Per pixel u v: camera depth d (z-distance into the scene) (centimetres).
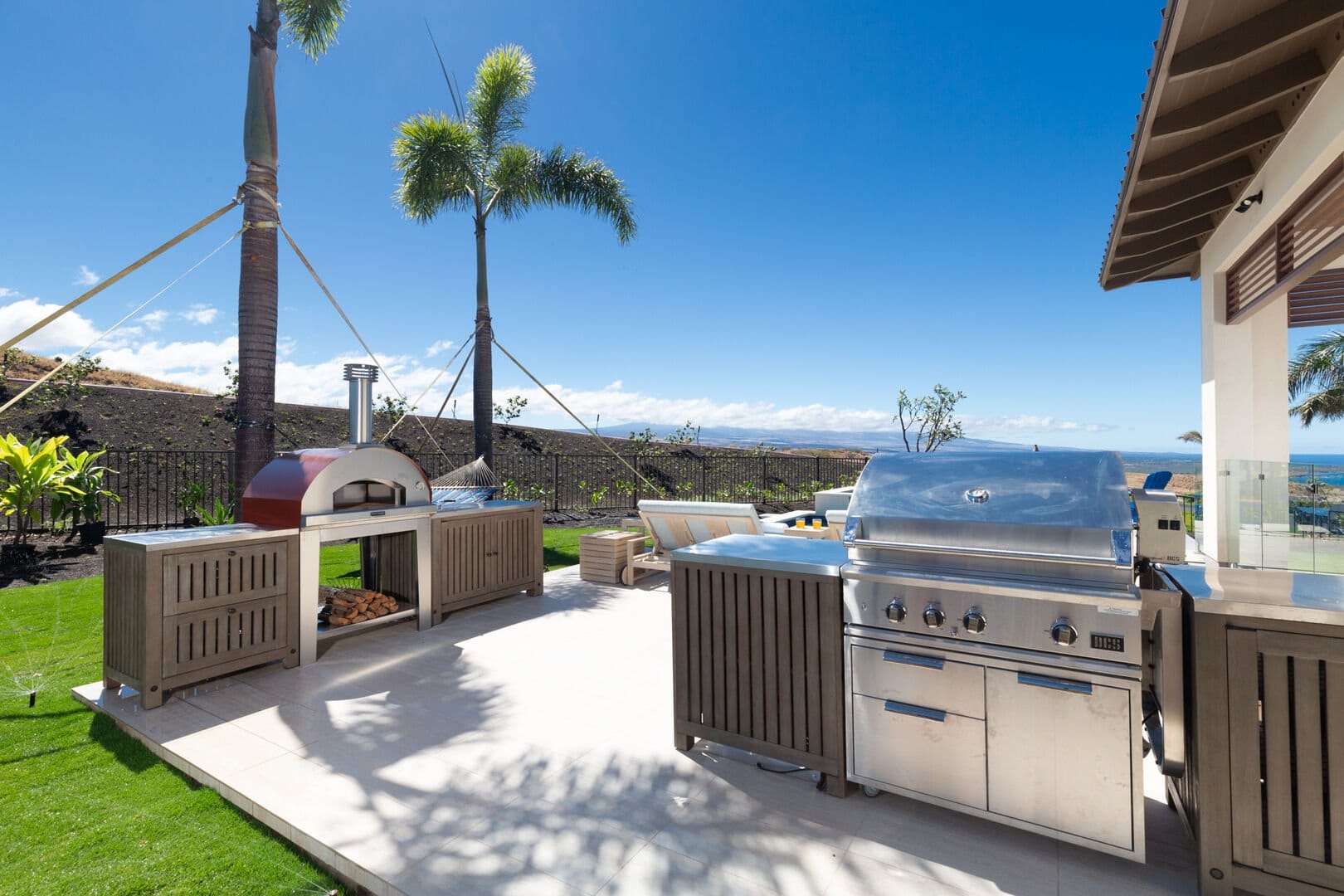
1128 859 202
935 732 234
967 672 226
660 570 693
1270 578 217
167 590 352
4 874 209
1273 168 478
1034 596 213
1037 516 222
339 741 306
